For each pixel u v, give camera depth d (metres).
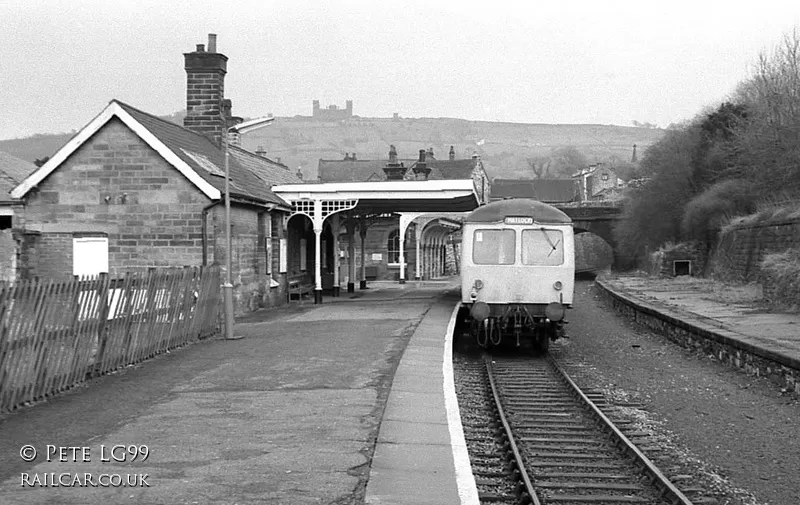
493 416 10.66
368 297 28.62
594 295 40.72
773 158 35.88
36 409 8.85
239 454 7.00
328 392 9.82
